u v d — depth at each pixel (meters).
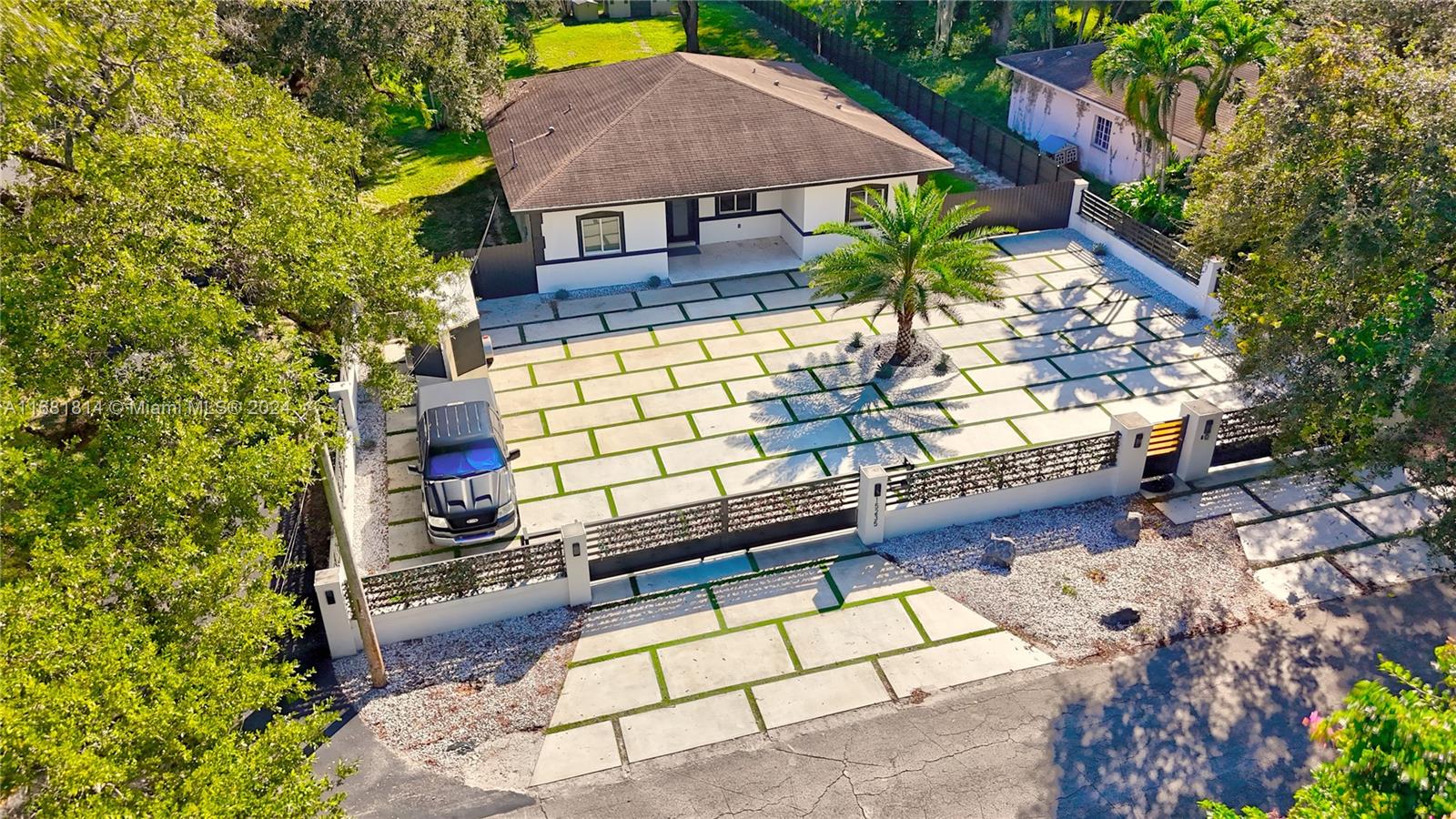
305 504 18.66
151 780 9.38
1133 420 19.25
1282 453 16.78
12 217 13.06
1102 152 36.28
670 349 25.97
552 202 27.17
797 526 18.64
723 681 15.69
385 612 16.28
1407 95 14.50
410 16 28.80
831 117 30.81
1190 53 28.33
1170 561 18.00
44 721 8.34
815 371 24.77
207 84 15.05
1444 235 13.75
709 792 13.80
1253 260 17.56
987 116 44.59
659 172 28.34
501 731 14.86
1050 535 18.78
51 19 12.59
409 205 34.44
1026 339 26.05
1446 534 14.39
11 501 10.15
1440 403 13.46
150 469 10.36
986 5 52.41
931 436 21.97
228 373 11.49
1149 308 27.42
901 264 23.44
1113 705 15.08
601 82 34.31
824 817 13.39
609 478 20.86
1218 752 14.28
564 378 24.77
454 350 24.02
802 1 65.06
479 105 34.06
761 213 32.09
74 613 9.25
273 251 13.29
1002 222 32.06
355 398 22.31
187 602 10.41
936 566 18.05
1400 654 15.86
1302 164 15.62
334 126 17.97
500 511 18.55
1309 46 16.17
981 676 15.67
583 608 17.28
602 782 13.99
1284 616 16.70
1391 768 8.04
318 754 14.43
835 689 15.50
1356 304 14.86
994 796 13.66
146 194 12.05
